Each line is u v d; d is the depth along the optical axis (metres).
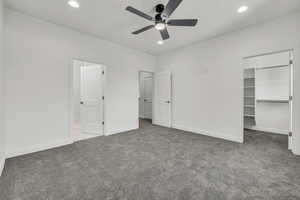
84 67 4.05
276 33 2.71
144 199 1.47
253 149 2.83
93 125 3.97
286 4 2.26
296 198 1.47
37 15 2.58
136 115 4.59
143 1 2.17
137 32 2.55
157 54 5.02
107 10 2.42
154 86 5.27
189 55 4.20
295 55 2.53
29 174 1.92
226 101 3.44
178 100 4.56
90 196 1.51
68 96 3.11
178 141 3.34
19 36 2.47
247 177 1.86
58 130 2.98
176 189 1.62
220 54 3.52
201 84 3.94
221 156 2.51
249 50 3.04
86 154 2.60
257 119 4.43
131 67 4.42
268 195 1.52
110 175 1.91
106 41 3.77
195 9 2.39
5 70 2.33
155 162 2.29
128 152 2.70
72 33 3.13
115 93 4.02
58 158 2.42
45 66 2.78
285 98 3.94
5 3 2.22
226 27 3.06
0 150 1.95
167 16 2.19
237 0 2.17
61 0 2.16
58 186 1.67
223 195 1.52
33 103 2.65
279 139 3.48
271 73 4.14
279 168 2.08
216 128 3.65
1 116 2.04
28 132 2.60
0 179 1.79
